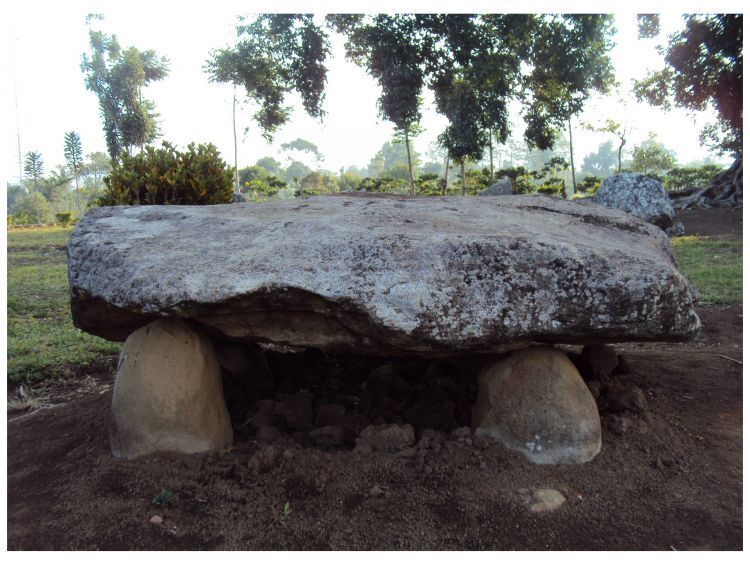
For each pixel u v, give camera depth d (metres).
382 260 2.61
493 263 2.62
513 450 2.84
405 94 15.24
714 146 18.06
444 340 2.52
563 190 21.34
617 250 2.86
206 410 2.92
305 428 3.23
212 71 17.36
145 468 2.72
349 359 4.07
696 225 13.17
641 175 11.22
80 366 4.70
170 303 2.59
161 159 5.48
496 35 15.79
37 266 9.36
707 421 3.32
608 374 3.75
